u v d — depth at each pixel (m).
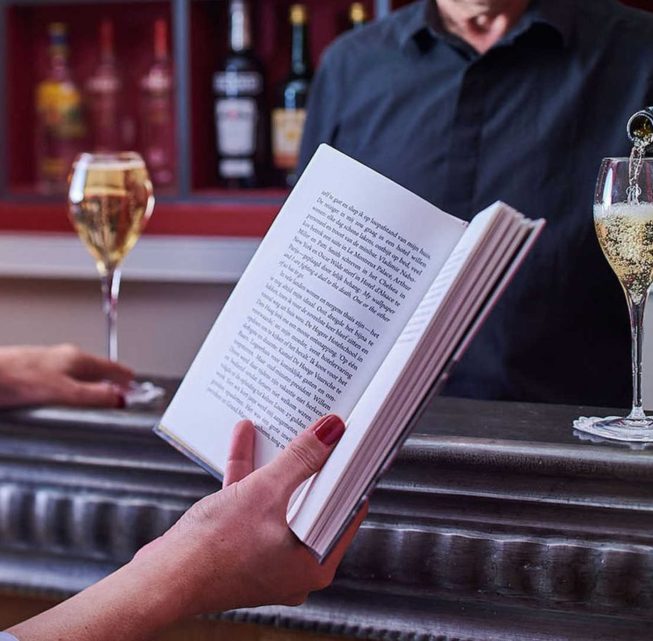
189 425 0.81
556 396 1.35
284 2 2.28
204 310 2.19
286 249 0.80
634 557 0.82
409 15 1.59
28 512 1.02
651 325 1.09
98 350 2.28
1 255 2.27
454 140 1.45
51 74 2.40
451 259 0.71
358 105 1.57
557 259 1.37
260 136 2.21
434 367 0.67
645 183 0.80
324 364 0.76
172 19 2.37
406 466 0.87
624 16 1.42
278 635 0.96
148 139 2.35
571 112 1.38
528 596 0.86
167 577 0.71
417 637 0.89
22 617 1.07
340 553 0.76
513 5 1.41
